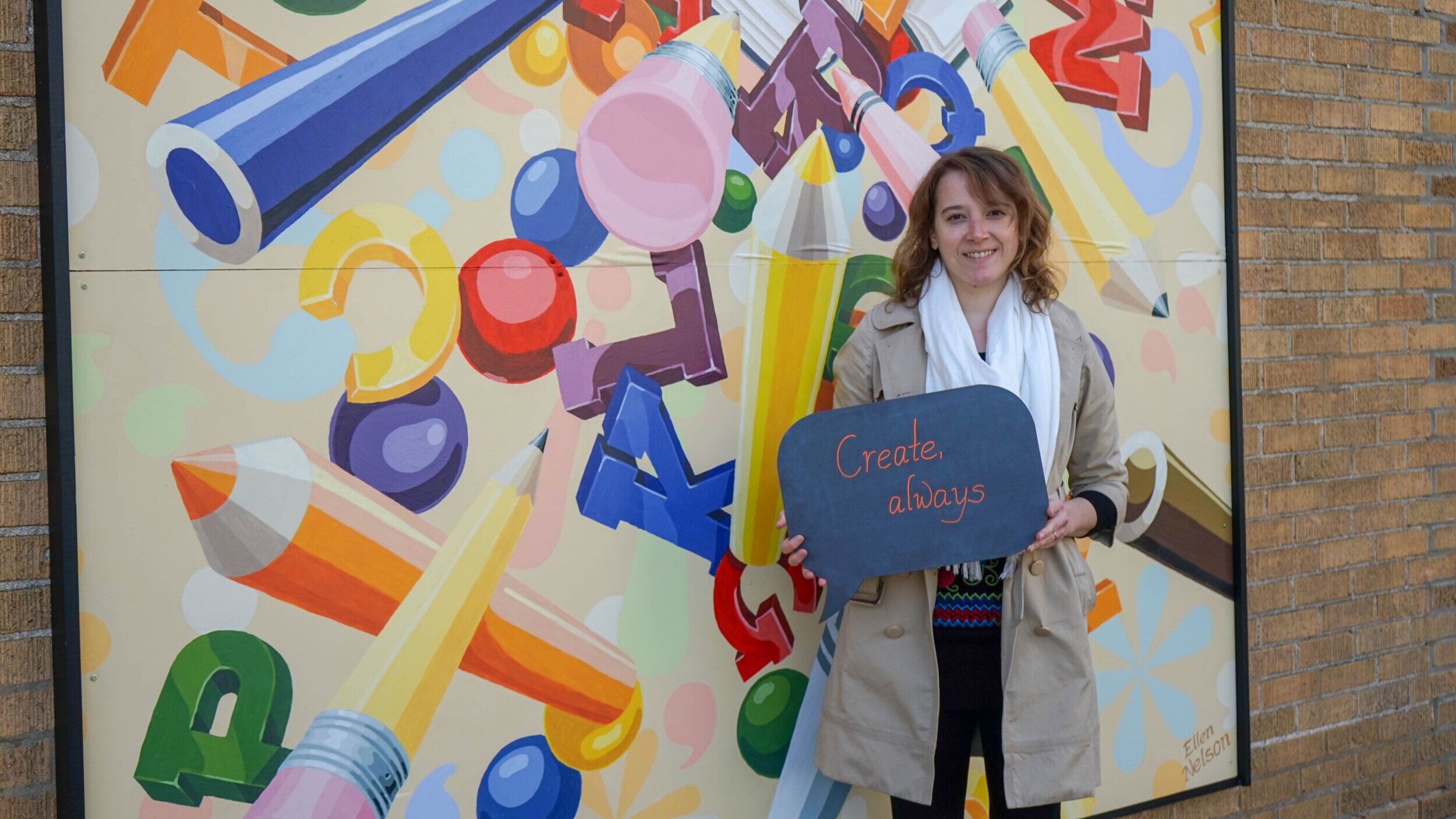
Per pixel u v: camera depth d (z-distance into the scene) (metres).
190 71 1.99
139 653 1.97
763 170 2.52
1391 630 3.57
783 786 2.57
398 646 2.16
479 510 2.23
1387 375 3.55
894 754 2.15
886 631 2.18
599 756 2.36
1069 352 2.25
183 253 1.99
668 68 2.40
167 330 1.98
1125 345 3.01
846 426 2.18
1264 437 3.29
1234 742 3.22
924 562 2.13
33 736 1.94
